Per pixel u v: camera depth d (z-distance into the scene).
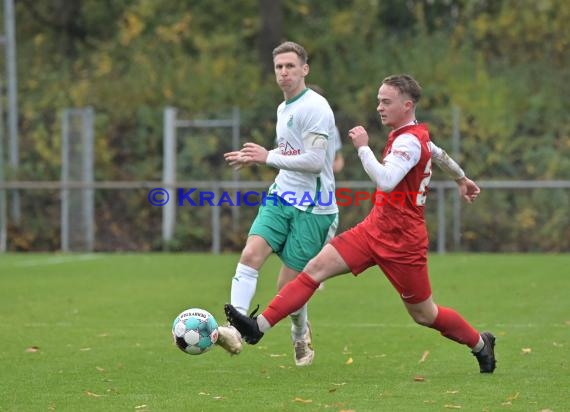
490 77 76.88
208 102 75.25
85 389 23.25
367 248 23.61
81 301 39.97
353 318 35.41
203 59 80.06
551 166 64.62
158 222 66.31
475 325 33.38
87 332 32.25
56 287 44.66
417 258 23.50
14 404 21.61
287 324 34.06
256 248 25.94
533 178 64.94
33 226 66.12
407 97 23.53
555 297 40.66
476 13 84.06
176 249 64.62
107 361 27.06
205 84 76.44
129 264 55.19
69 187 63.44
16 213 66.12
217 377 24.78
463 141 65.50
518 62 80.44
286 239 26.31
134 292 42.81
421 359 27.25
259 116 66.44
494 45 81.94
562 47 79.81
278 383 23.92
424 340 30.52
